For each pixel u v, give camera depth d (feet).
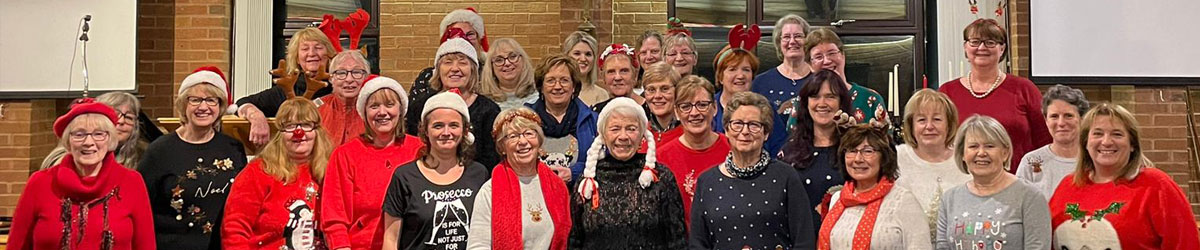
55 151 13.78
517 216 12.53
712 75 26.30
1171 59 22.72
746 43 17.94
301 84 16.63
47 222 12.82
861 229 11.69
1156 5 22.70
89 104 12.96
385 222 12.76
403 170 12.90
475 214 12.61
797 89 16.53
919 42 26.05
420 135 13.01
